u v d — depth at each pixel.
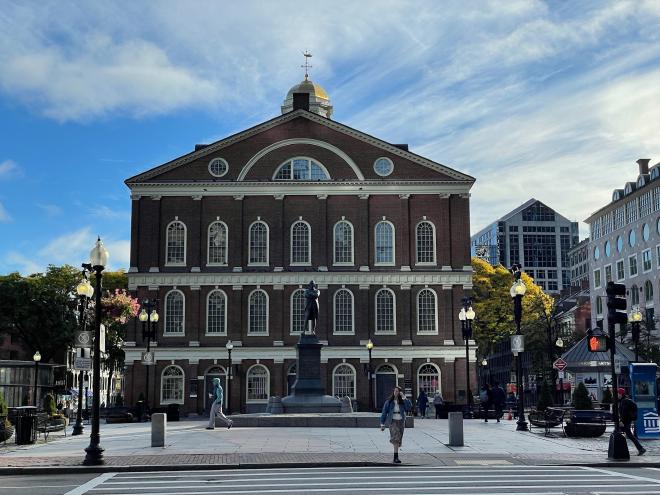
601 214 115.25
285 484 20.48
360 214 73.94
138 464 25.48
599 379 66.38
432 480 21.11
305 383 50.78
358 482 20.73
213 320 72.56
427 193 74.31
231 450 30.00
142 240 73.38
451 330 72.38
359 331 72.19
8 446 33.97
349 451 29.47
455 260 73.56
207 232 73.69
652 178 101.75
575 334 99.38
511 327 95.75
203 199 74.06
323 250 73.31
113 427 48.00
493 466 25.05
